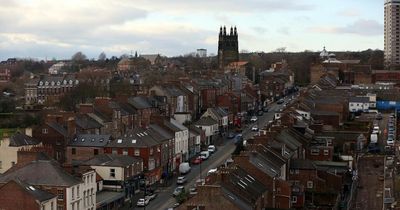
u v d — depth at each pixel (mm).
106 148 128625
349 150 155375
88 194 98812
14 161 122062
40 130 132250
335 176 112812
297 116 162250
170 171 140500
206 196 74750
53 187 91375
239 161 93938
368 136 172625
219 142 176625
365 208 106312
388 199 100312
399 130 181000
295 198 102312
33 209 84000
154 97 191625
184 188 117500
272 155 107125
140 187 122125
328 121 185750
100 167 114250
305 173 112188
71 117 138875
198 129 168125
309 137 144750
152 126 142875
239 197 79812
